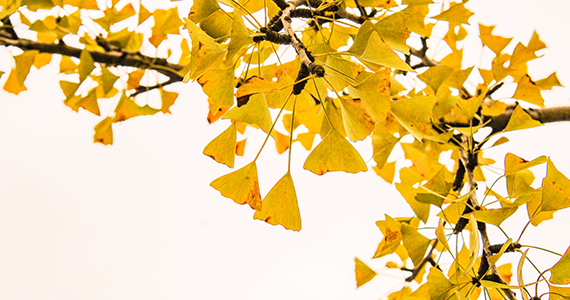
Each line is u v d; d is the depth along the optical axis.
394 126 1.50
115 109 1.57
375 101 1.25
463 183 1.53
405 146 1.58
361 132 1.29
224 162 1.29
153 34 1.55
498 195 1.50
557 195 1.31
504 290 1.34
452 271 1.43
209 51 1.25
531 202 1.34
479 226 1.38
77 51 1.55
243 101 1.26
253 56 1.48
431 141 1.57
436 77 1.47
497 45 1.53
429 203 1.42
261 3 1.42
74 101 1.55
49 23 1.54
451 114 1.59
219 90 1.29
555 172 1.31
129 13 1.55
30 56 1.53
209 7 1.31
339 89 1.42
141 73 1.57
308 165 1.31
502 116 1.63
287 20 1.33
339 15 1.49
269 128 1.28
